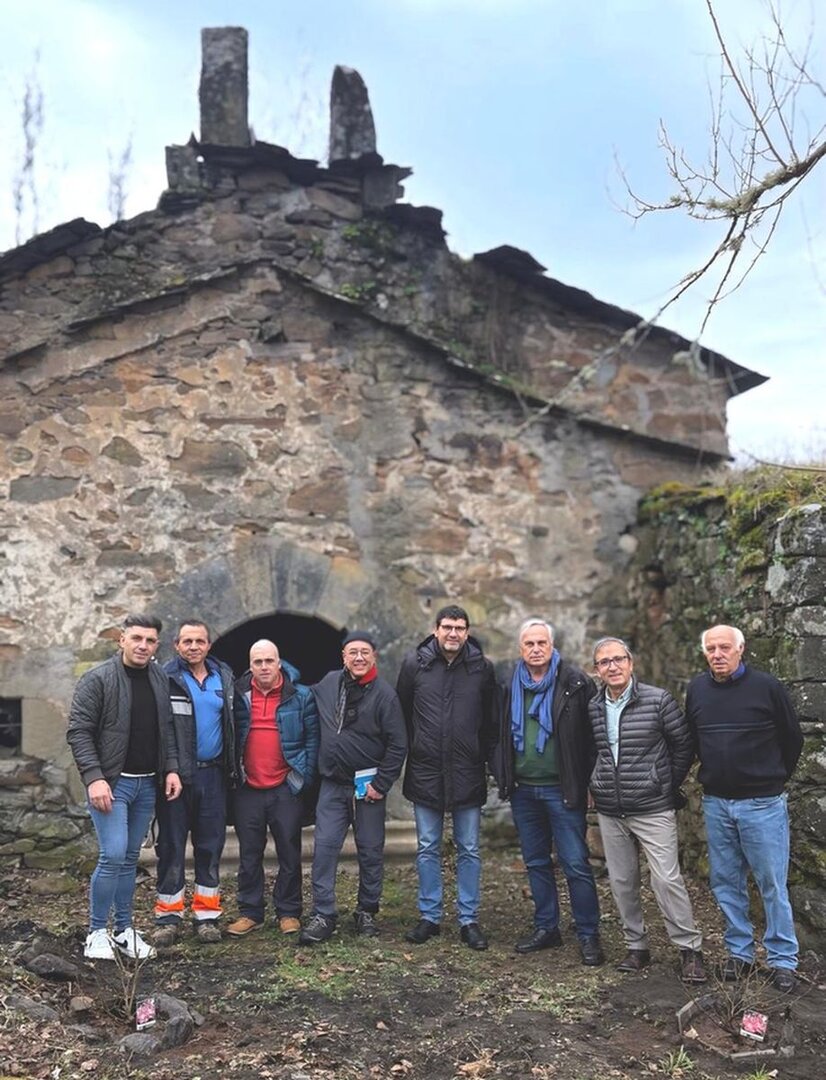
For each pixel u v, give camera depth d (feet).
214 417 22.00
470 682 16.28
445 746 16.06
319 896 15.89
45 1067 11.09
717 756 13.97
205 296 22.21
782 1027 12.51
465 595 22.76
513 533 23.20
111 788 14.35
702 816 19.31
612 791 14.62
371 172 23.22
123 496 21.43
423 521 22.74
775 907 13.76
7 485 20.99
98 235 21.90
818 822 15.56
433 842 16.26
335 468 22.45
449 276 23.68
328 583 22.07
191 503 21.70
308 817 16.93
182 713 15.70
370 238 23.22
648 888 19.10
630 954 14.83
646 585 23.34
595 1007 13.41
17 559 20.85
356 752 16.17
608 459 23.94
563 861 15.40
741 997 13.12
